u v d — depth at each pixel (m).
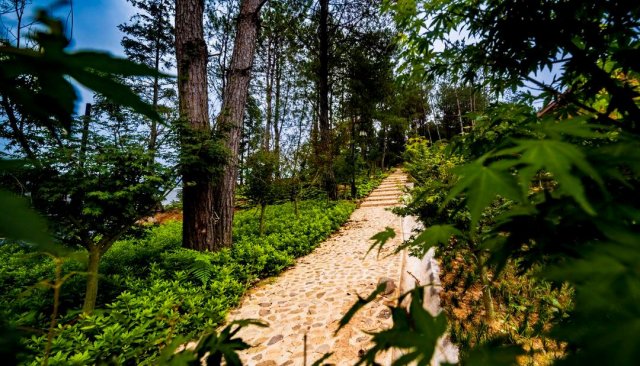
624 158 0.61
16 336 0.42
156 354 2.39
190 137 4.27
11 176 2.48
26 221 0.25
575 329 0.42
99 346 2.22
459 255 4.39
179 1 5.26
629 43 1.10
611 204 0.65
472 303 3.13
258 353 2.75
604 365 0.35
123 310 2.83
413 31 2.08
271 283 4.57
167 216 11.08
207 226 5.29
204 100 5.35
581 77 1.33
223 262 4.69
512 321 2.77
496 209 2.63
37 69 0.36
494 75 1.63
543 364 2.18
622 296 0.40
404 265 4.80
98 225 3.02
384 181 20.84
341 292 4.01
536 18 1.16
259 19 6.30
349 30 13.07
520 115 1.21
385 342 0.58
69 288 3.26
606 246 0.50
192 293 3.52
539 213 0.72
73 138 2.84
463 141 1.43
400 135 30.12
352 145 15.11
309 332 3.04
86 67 0.36
